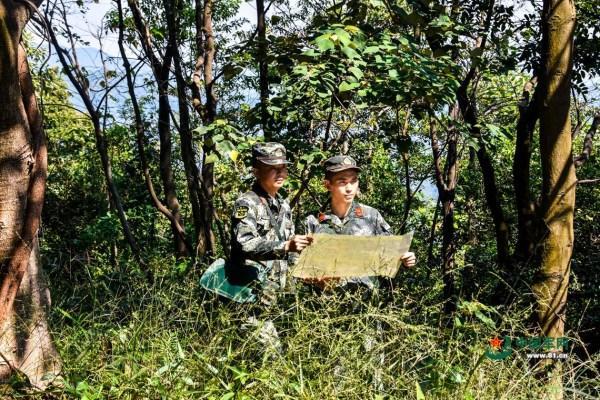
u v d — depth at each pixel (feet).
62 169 51.11
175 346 12.22
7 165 12.65
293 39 21.43
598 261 30.83
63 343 13.70
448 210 32.96
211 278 13.61
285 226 14.39
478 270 30.60
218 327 12.40
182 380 11.38
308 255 12.91
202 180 26.45
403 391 11.64
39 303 13.67
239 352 11.84
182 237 30.58
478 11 29.58
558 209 16.69
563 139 16.70
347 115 23.89
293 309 12.66
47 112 51.62
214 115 25.85
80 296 15.94
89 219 49.06
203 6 27.45
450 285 23.99
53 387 12.21
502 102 39.58
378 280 13.91
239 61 22.26
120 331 12.46
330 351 11.51
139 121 29.45
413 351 11.92
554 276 16.57
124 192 44.27
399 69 19.17
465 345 12.40
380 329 12.24
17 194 12.76
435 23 20.57
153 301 13.43
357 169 14.79
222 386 11.41
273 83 21.97
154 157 43.21
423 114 21.11
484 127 22.67
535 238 17.61
